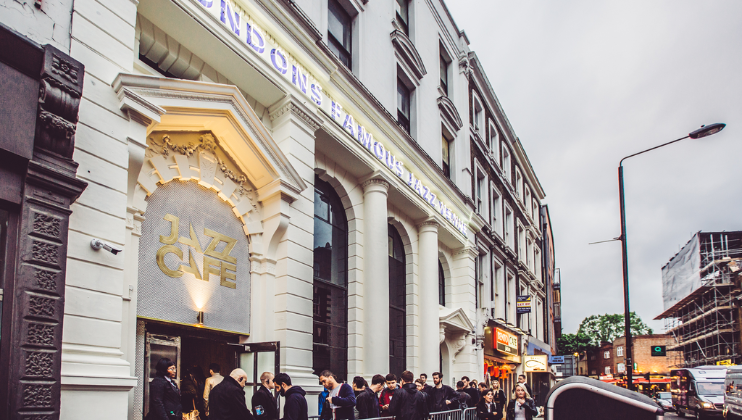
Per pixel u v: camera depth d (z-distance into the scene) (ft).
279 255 33.35
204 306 28.50
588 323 285.23
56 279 17.98
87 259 20.71
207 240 29.55
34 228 17.54
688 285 160.76
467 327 65.72
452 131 70.59
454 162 70.95
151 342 25.57
